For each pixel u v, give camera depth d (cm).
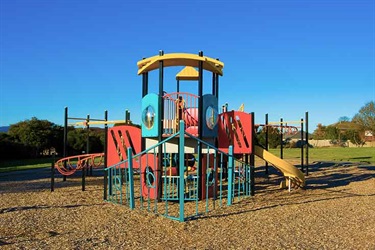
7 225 711
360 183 1434
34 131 3719
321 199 1034
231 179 936
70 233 651
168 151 1044
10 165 2750
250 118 1129
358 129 6669
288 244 583
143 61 1085
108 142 1102
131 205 876
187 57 1013
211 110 1055
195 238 617
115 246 571
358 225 715
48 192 1198
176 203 977
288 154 3931
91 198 1058
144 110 1041
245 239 611
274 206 912
